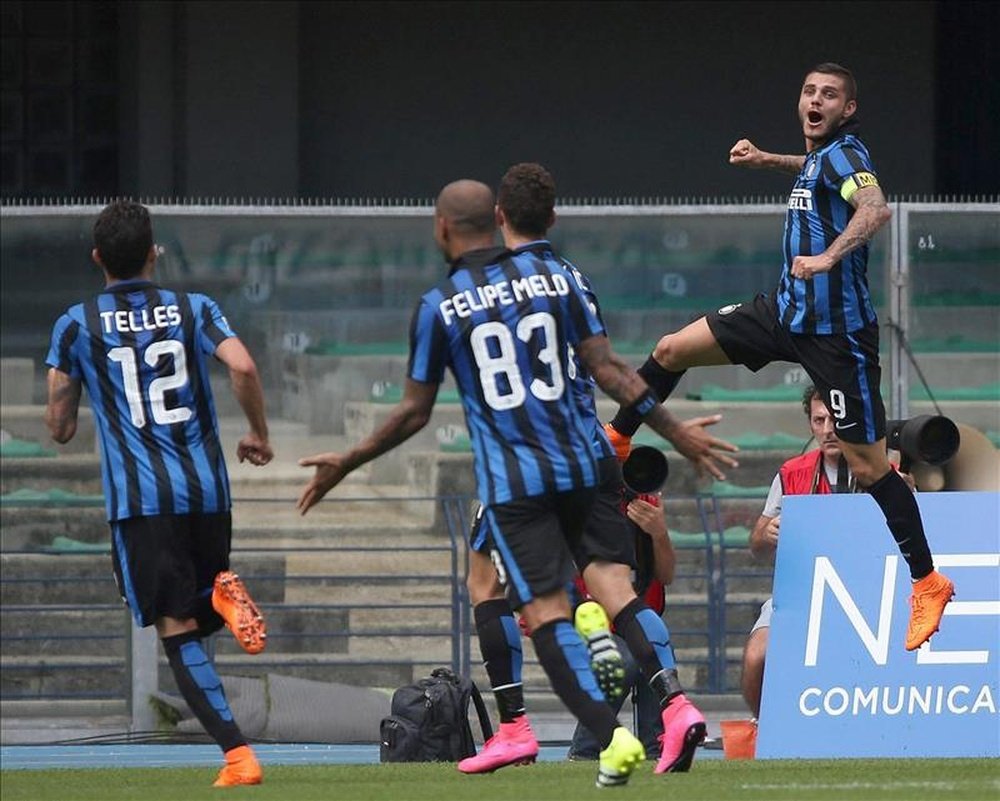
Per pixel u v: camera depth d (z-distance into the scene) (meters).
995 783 20.31
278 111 50.09
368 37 52.16
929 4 53.09
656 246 36.41
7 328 36.00
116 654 36.47
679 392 37.06
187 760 32.56
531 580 18.80
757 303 24.89
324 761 32.03
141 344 20.94
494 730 35.88
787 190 53.19
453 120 52.56
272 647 36.44
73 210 35.91
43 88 51.97
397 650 36.56
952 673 25.75
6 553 36.44
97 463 36.75
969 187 53.19
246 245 36.09
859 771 21.86
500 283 19.08
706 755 32.34
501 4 52.62
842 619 25.92
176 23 50.12
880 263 36.09
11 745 35.09
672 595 36.59
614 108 52.97
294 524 36.66
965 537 26.22
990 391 35.97
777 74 53.12
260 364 36.22
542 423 18.88
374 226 36.44
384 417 36.56
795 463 28.38
